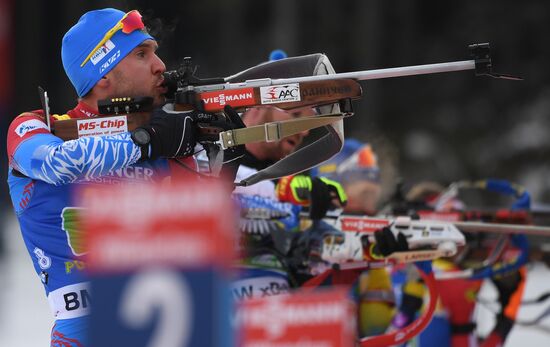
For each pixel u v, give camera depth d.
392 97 90.88
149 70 13.57
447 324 21.59
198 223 7.88
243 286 15.88
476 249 21.81
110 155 12.27
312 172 19.80
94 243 8.01
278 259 16.12
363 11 93.06
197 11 94.38
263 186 16.09
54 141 12.62
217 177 13.08
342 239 15.84
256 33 97.56
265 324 8.35
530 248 21.77
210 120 12.86
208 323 7.89
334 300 8.24
